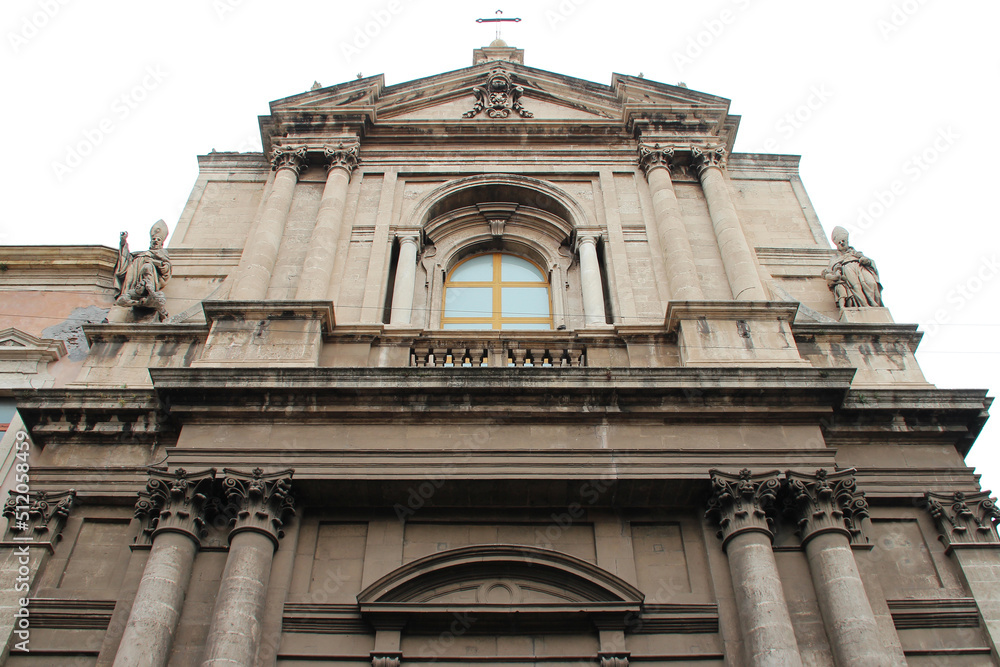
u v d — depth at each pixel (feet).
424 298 57.41
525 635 37.42
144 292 53.83
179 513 38.52
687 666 36.27
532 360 49.19
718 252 57.16
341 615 37.37
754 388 42.24
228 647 33.88
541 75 71.05
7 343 55.98
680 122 65.67
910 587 39.63
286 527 39.91
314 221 58.70
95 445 44.62
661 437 42.19
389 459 41.06
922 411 44.78
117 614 37.29
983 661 37.04
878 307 54.29
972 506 42.22
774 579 36.86
